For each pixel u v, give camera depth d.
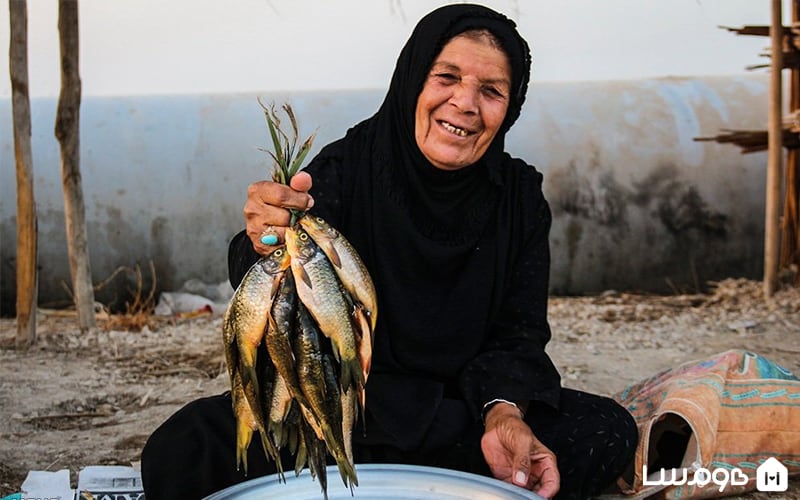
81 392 4.26
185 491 2.39
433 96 2.43
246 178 6.30
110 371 4.64
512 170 2.77
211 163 6.32
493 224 2.68
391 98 2.58
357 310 1.95
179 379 4.53
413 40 2.50
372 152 2.59
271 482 2.15
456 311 2.62
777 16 5.73
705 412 2.72
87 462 3.34
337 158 2.63
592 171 6.45
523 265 2.75
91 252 6.18
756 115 6.69
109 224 6.20
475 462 2.53
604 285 6.47
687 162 6.50
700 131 6.59
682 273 6.47
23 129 5.00
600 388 4.30
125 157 6.31
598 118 6.63
